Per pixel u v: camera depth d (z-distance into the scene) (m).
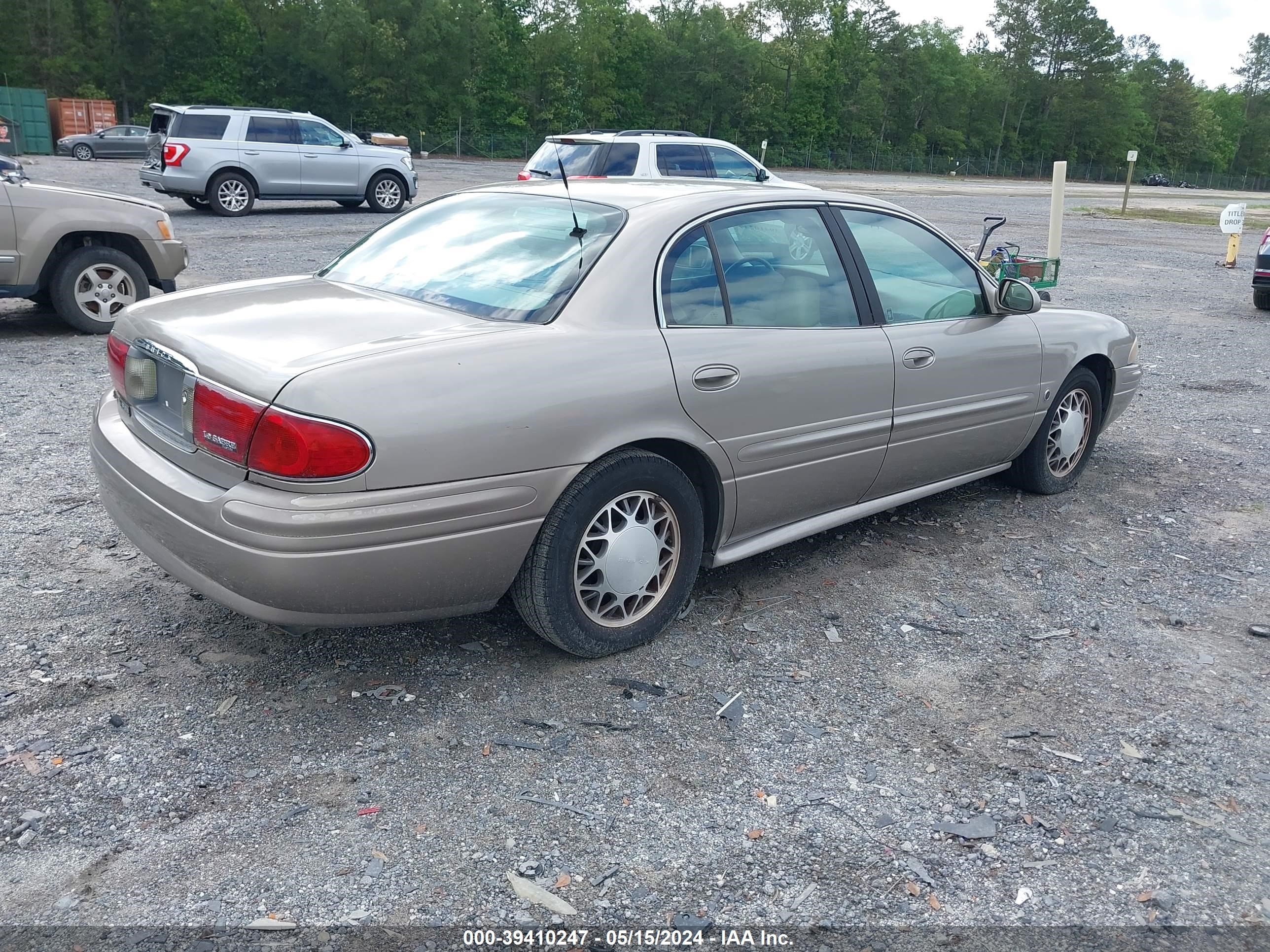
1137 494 5.75
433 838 2.70
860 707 3.43
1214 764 3.19
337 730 3.15
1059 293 13.90
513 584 3.40
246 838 2.67
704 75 80.31
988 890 2.60
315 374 2.86
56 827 2.68
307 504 2.83
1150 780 3.09
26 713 3.16
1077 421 5.56
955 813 2.90
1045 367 5.15
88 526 4.59
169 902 2.44
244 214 18.95
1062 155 114.25
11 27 62.19
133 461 3.29
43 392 6.79
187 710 3.22
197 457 3.09
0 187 8.01
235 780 2.90
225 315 3.42
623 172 13.11
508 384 3.10
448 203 4.36
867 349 4.18
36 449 5.61
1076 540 5.03
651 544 3.59
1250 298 14.14
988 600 4.31
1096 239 23.20
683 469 3.79
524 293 3.49
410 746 3.09
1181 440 6.92
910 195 39.69
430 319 3.34
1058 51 112.81
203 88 64.31
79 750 2.99
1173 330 11.30
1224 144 138.75
